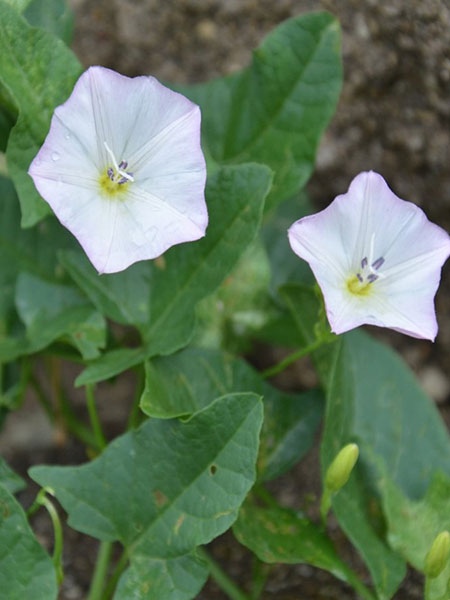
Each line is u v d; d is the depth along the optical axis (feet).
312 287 0.59
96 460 0.52
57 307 0.60
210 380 0.57
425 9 0.64
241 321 0.63
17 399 0.63
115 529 0.53
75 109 0.48
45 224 0.62
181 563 0.51
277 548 0.54
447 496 0.56
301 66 0.59
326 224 0.50
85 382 0.54
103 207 0.49
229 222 0.54
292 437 0.59
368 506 0.58
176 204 0.49
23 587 0.49
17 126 0.51
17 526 0.49
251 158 0.61
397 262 0.51
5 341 0.61
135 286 0.57
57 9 0.56
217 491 0.50
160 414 0.51
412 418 0.61
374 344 0.62
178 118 0.49
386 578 0.55
